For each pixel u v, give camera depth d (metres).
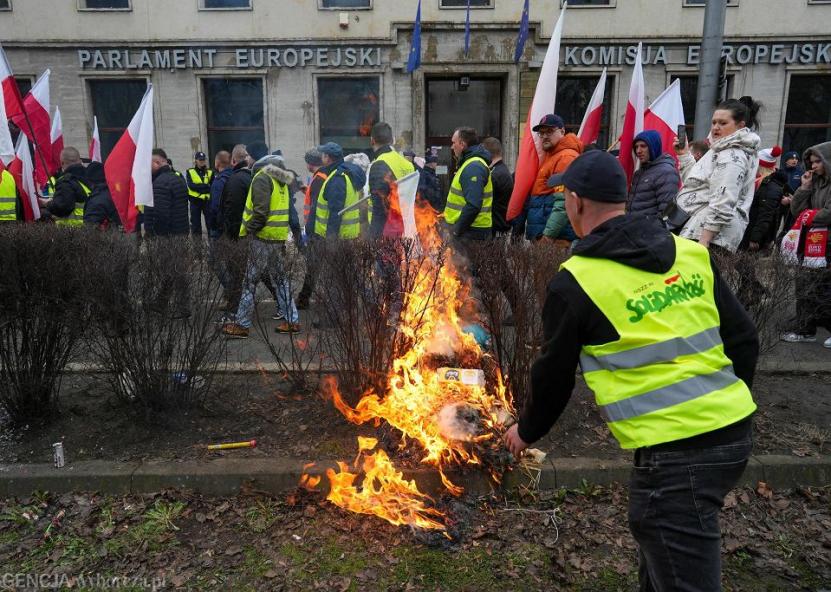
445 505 3.08
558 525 2.94
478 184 5.45
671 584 1.74
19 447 3.49
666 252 1.84
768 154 6.75
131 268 3.42
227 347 4.14
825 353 5.04
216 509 3.04
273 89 13.91
